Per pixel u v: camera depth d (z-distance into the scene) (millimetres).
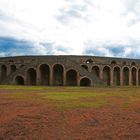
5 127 10766
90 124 11461
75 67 50062
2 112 13969
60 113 13750
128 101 19484
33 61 52406
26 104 16938
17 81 51625
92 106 16359
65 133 9961
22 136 9539
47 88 36625
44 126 10969
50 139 9180
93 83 48125
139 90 34125
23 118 12453
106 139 9289
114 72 59188
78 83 49312
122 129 10688
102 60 55906
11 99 19766
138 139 9328
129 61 59812
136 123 11789
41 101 18594
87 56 54812
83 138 9344
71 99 20156
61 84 53281
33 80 54000
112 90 33781
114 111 14664
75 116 13062
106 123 11703
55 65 51812
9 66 57500
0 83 52000
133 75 61688
